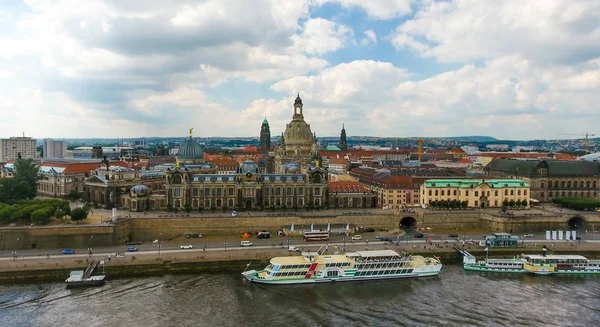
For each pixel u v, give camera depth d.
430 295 157.25
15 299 148.50
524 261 183.62
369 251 182.62
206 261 182.12
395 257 176.62
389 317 138.75
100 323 131.38
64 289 158.00
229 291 158.88
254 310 142.62
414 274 175.38
